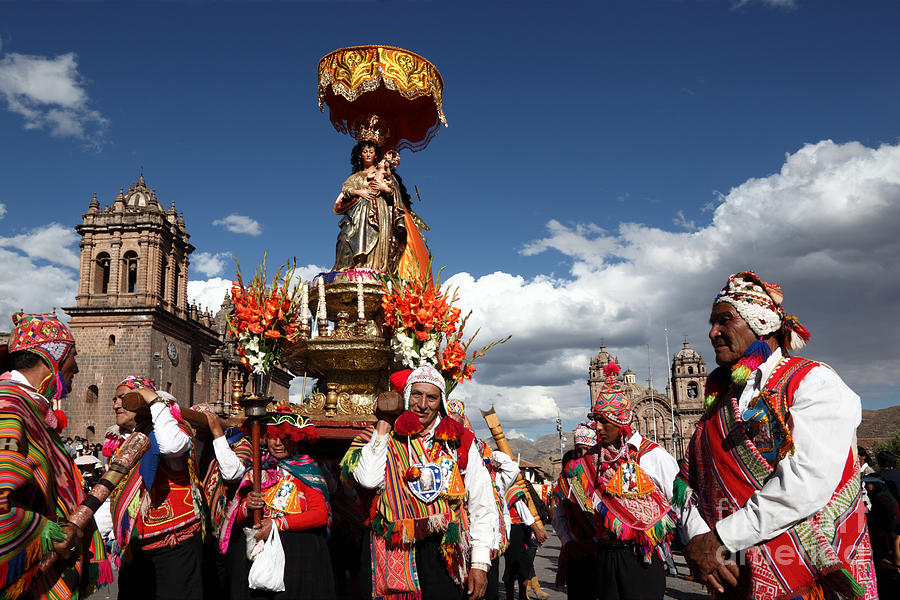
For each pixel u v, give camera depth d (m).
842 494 2.54
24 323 3.39
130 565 4.28
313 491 4.55
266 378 5.60
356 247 6.98
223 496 5.10
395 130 8.52
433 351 6.07
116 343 57.00
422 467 3.82
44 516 3.09
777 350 2.90
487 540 3.87
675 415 87.06
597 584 4.61
